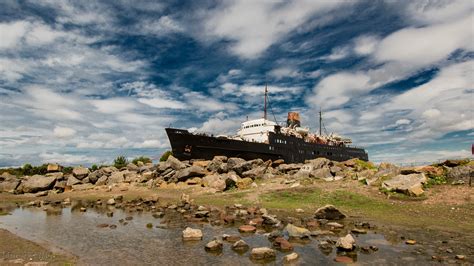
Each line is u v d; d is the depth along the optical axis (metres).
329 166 47.31
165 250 15.26
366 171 37.31
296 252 14.80
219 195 36.06
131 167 63.78
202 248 15.63
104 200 38.25
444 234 17.91
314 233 18.39
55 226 21.89
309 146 72.00
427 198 26.03
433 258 13.55
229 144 59.91
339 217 22.81
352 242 15.09
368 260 13.49
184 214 26.53
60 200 39.38
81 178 56.78
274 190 34.88
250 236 18.22
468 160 33.34
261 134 68.44
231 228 20.55
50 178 49.94
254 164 48.56
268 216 21.72
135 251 15.12
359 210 25.22
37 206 34.50
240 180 40.62
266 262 13.34
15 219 25.34
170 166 53.03
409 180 29.20
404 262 13.18
